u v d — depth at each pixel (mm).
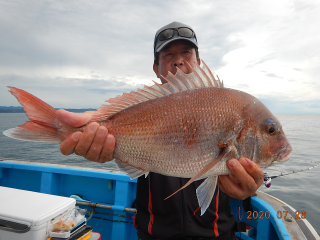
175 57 756
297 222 544
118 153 474
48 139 465
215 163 424
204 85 487
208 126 444
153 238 527
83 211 542
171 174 457
